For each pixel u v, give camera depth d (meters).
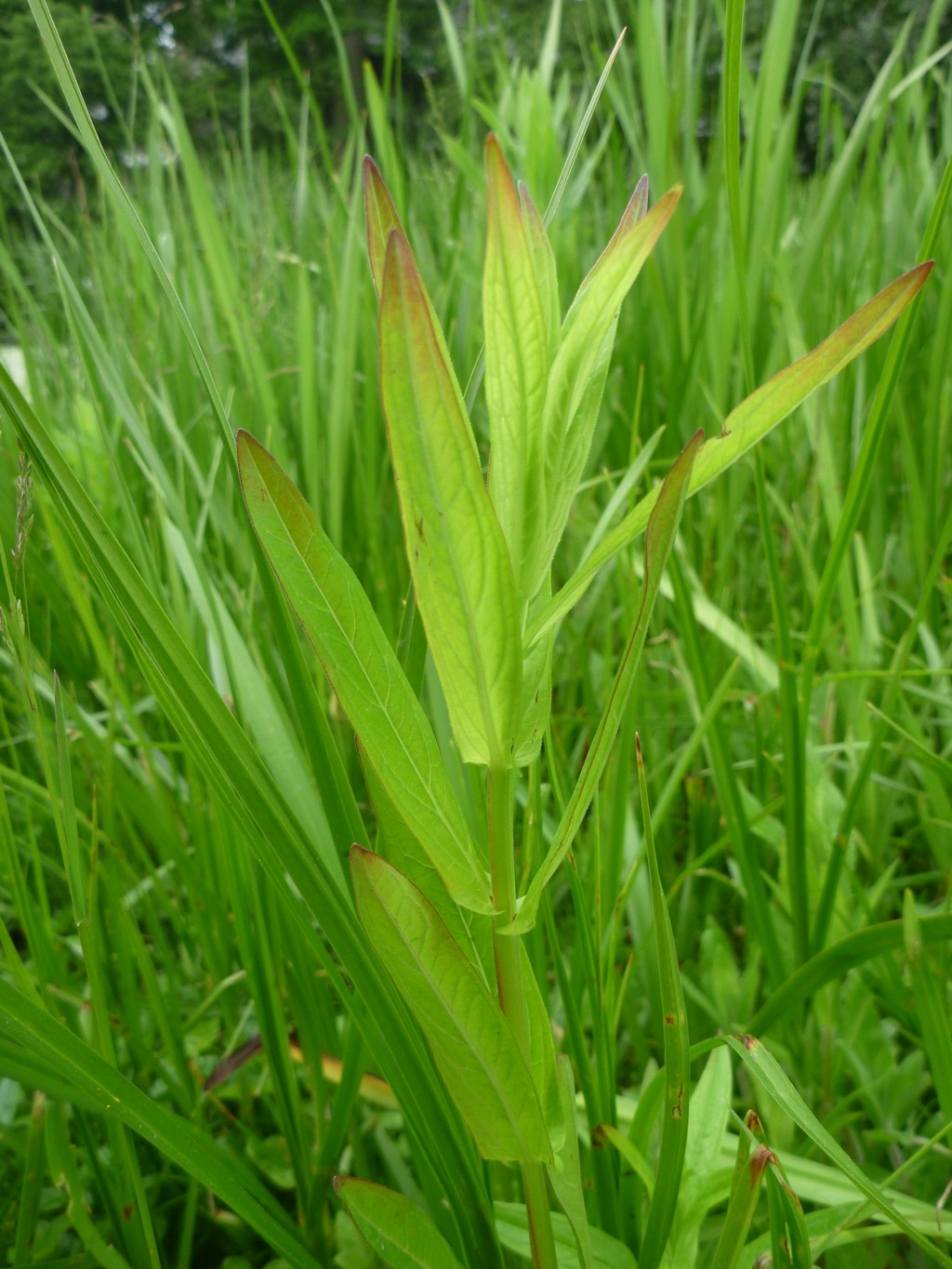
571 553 0.54
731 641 0.44
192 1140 0.20
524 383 0.14
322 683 0.41
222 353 0.62
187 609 0.42
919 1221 0.23
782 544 0.60
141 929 0.43
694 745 0.34
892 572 0.57
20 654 0.21
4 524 0.49
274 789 0.18
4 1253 0.29
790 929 0.35
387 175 0.59
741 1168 0.18
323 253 0.77
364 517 0.57
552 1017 0.36
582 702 0.54
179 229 0.71
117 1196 0.26
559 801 0.26
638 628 0.14
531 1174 0.18
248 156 0.87
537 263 0.15
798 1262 0.19
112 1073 0.18
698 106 0.68
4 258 0.57
